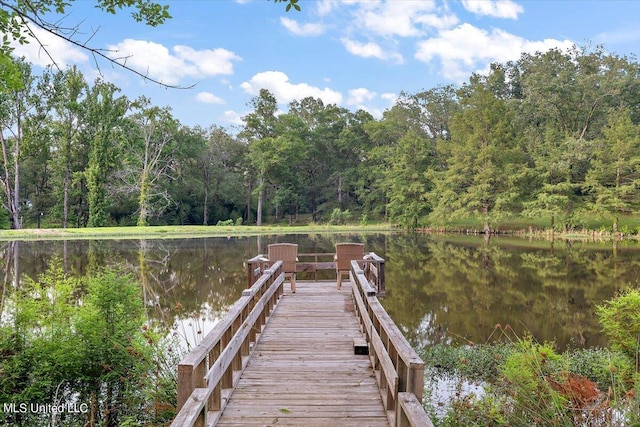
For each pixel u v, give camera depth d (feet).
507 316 37.86
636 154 119.34
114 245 91.50
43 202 154.81
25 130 132.36
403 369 11.29
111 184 149.28
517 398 15.51
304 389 15.17
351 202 192.65
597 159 123.24
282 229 146.82
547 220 133.90
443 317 37.60
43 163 155.74
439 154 158.10
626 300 21.77
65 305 22.67
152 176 152.66
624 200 117.91
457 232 138.00
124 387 19.36
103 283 20.80
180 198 171.42
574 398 14.85
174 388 18.15
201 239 109.40
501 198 125.70
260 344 20.70
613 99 152.66
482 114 138.10
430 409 19.33
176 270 59.21
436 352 28.07
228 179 180.24
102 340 19.71
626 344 20.85
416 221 150.00
